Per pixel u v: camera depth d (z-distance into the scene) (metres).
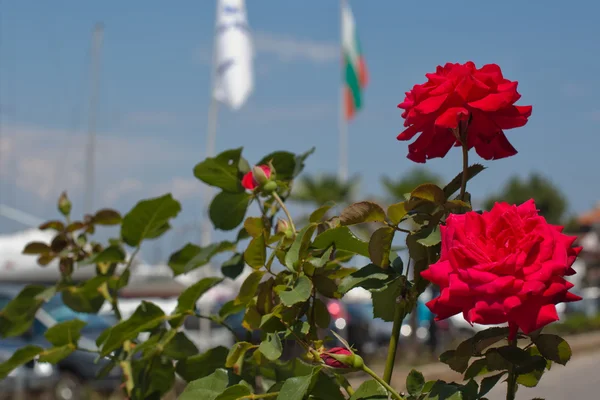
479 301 1.14
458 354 1.47
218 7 17.41
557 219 49.25
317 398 1.61
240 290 1.69
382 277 1.53
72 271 2.44
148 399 2.13
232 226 2.10
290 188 2.07
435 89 1.36
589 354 17.22
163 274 17.66
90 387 12.12
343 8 28.30
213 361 1.96
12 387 11.90
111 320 12.77
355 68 28.48
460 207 1.50
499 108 1.34
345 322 19.30
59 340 2.14
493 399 1.69
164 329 2.06
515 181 50.50
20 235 21.41
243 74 17.61
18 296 2.39
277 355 1.52
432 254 1.51
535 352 1.49
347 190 21.11
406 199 1.49
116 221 2.45
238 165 2.05
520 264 1.14
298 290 1.56
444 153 1.46
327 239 1.63
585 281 47.22
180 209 2.23
